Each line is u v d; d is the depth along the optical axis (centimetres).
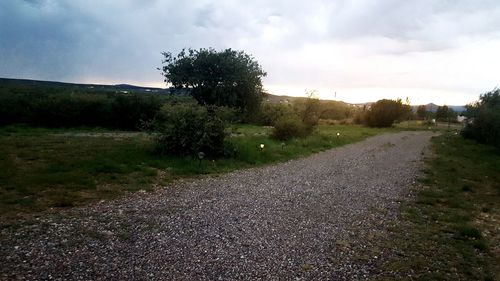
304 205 989
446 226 852
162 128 1595
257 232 753
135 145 1789
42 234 671
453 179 1486
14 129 2305
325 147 2522
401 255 664
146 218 803
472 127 3684
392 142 3319
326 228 802
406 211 969
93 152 1530
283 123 2591
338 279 558
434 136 4288
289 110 3200
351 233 777
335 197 1098
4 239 639
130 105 2856
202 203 952
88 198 927
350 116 7431
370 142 3212
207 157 1611
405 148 2800
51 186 1000
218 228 765
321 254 654
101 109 2844
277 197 1062
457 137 4034
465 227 826
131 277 529
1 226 699
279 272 572
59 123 2717
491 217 957
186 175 1287
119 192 1002
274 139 2550
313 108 3138
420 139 3800
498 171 1780
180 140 1540
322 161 1870
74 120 2777
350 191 1191
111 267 557
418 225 849
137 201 934
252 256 629
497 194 1248
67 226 723
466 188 1300
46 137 1997
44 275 518
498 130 2877
